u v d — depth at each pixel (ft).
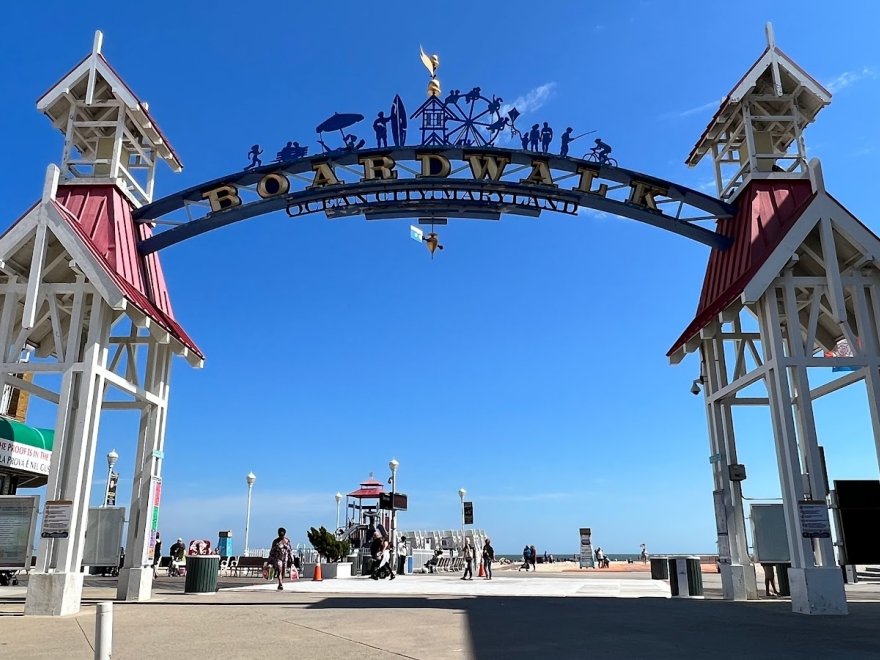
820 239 53.67
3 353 49.24
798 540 46.32
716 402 59.41
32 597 44.01
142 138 62.49
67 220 50.39
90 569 101.19
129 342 57.41
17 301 53.62
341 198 57.98
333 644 30.94
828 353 64.49
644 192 58.03
